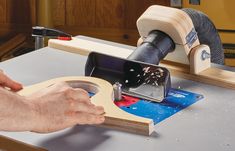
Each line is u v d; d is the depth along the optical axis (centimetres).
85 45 127
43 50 128
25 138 86
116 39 290
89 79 104
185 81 111
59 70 115
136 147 83
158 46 108
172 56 114
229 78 109
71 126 87
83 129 89
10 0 288
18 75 111
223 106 98
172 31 109
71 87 95
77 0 287
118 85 100
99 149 82
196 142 84
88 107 86
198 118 93
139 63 102
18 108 79
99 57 107
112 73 106
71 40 131
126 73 105
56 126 82
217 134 87
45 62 120
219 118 93
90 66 108
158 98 99
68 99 85
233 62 230
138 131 87
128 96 101
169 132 88
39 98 84
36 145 84
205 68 113
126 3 282
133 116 89
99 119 87
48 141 85
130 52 120
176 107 97
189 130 88
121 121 88
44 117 81
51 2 271
